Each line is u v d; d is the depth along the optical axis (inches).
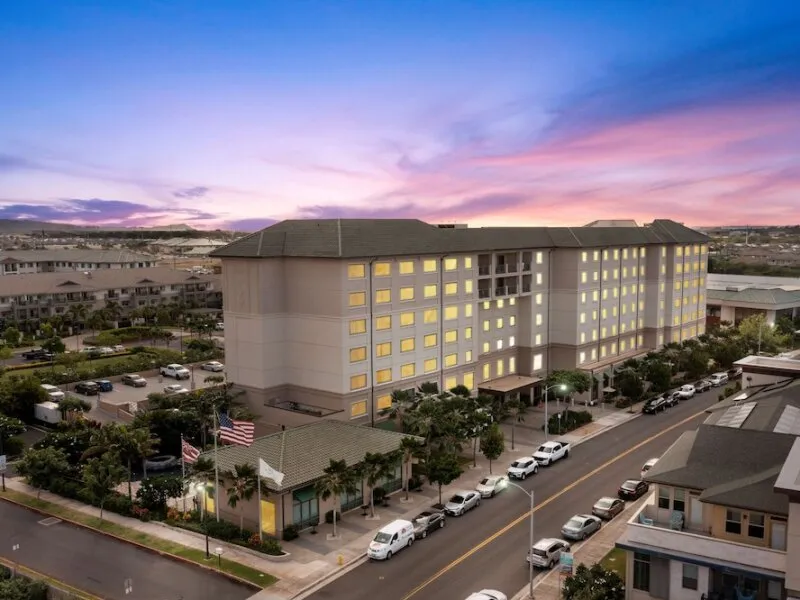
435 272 2923.2
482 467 2479.1
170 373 4035.4
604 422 3097.9
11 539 1886.1
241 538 1838.1
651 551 1365.7
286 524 1861.5
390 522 1984.5
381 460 1993.1
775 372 2401.6
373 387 2689.5
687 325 4542.3
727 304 5536.4
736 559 1290.6
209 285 7101.4
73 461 2402.8
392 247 2709.2
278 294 2721.5
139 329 5310.0
